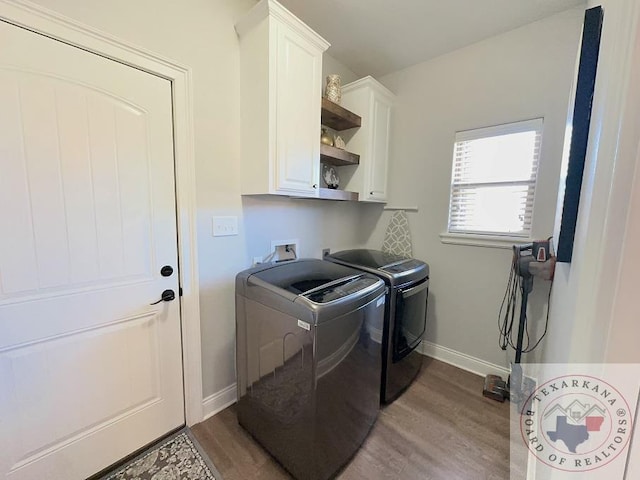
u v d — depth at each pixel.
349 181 2.45
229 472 1.36
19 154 1.06
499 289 2.12
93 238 1.25
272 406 1.41
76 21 1.12
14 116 1.04
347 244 2.77
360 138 2.36
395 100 2.59
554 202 1.87
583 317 0.49
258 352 1.46
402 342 1.89
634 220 0.38
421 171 2.47
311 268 1.72
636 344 0.40
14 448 1.12
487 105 2.09
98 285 1.28
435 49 2.22
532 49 1.88
